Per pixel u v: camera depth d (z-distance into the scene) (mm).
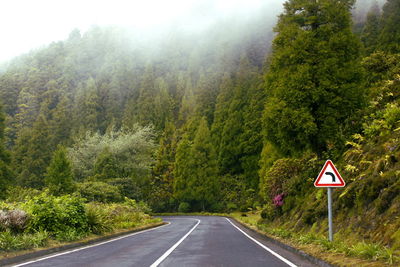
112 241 13945
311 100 14773
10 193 33562
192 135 76562
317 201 13711
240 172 65000
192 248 10945
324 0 15875
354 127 15227
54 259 8656
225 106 71812
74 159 51344
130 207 30516
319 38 15641
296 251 9414
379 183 9453
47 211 12281
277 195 19516
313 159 16812
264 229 17234
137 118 92875
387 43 38719
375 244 7688
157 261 8062
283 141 15477
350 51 15398
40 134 69375
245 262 7801
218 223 30031
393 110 12789
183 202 58094
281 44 16281
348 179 12375
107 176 46281
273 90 16109
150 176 59719
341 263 6562
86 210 15562
